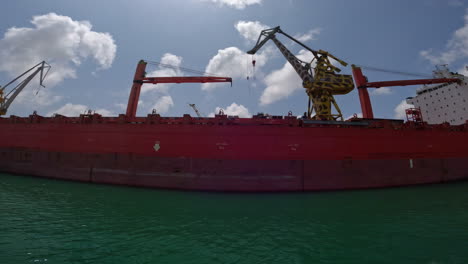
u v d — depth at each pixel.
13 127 24.42
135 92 36.94
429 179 23.95
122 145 21.70
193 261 7.41
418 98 42.94
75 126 23.05
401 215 12.80
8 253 7.48
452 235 9.70
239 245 8.73
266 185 20.19
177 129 21.39
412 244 8.81
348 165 21.98
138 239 9.09
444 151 25.09
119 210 13.06
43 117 24.50
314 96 34.06
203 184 20.17
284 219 12.06
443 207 14.56
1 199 14.17
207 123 21.80
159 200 15.93
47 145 23.19
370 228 10.66
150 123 21.83
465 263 7.27
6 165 23.56
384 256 7.81
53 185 19.41
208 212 13.29
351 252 8.15
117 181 21.09
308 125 22.92
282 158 20.97
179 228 10.49
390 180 22.73
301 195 18.84
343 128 22.62
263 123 22.00
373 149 22.95
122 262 7.24
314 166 21.27
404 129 24.41
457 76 35.81
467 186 22.84
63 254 7.63
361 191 20.75
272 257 7.75
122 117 22.33
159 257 7.65
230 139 21.08
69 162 22.39
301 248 8.48
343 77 33.62
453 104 36.38
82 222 10.83
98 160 21.88
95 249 8.08
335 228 10.70
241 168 20.48
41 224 10.30
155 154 21.14
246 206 14.88
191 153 20.88
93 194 16.89
